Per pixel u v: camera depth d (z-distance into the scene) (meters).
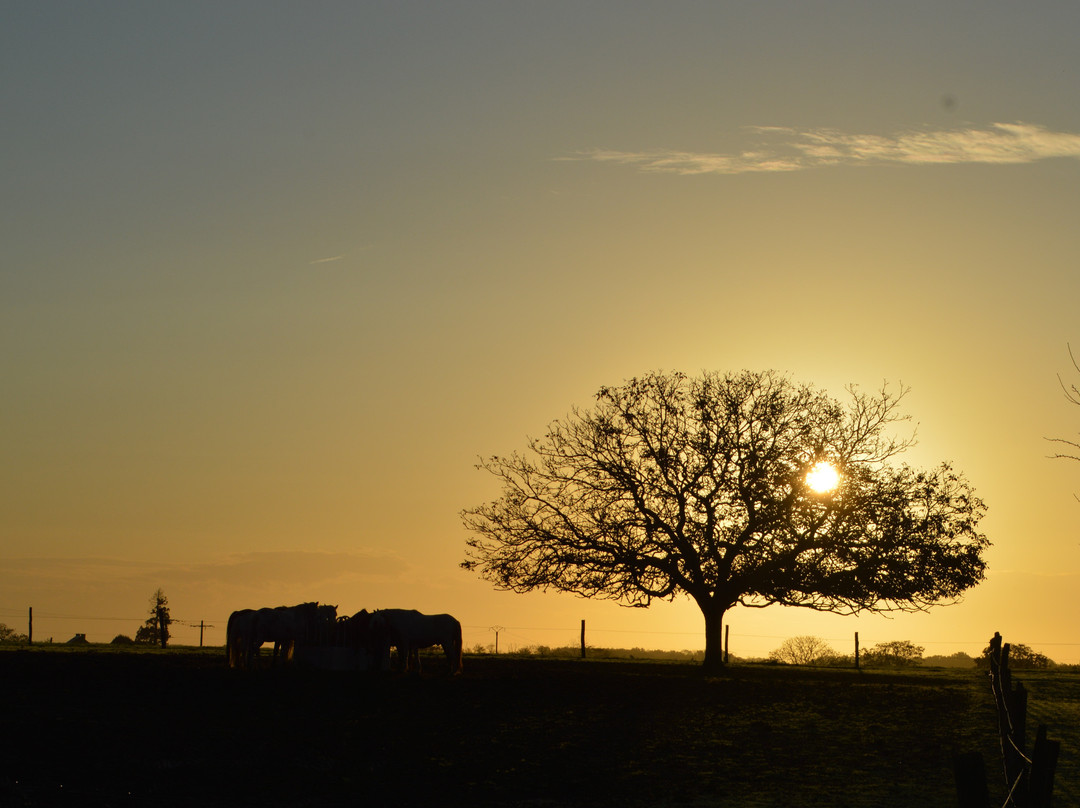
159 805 16.73
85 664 33.41
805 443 40.41
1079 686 34.06
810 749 22.42
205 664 35.16
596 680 33.56
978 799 11.73
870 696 30.64
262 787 18.22
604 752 21.83
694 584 40.62
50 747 20.28
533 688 30.70
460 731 23.59
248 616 34.66
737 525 40.72
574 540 41.62
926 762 21.16
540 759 21.06
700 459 40.97
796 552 39.69
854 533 39.62
